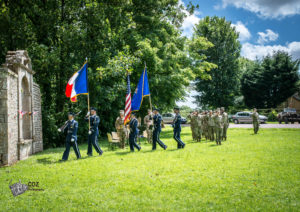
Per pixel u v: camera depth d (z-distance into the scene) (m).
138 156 10.30
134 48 20.33
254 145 12.55
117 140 13.56
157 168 7.99
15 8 17.58
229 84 49.62
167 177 6.95
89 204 5.21
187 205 5.05
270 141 13.96
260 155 9.73
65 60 18.00
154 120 12.27
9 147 9.77
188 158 9.50
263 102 48.44
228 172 7.26
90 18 17.89
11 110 10.16
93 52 18.73
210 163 8.51
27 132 12.72
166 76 21.44
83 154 11.97
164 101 23.98
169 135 21.83
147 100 22.42
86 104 18.08
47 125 16.69
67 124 10.41
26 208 5.09
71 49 18.20
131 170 7.81
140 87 12.80
